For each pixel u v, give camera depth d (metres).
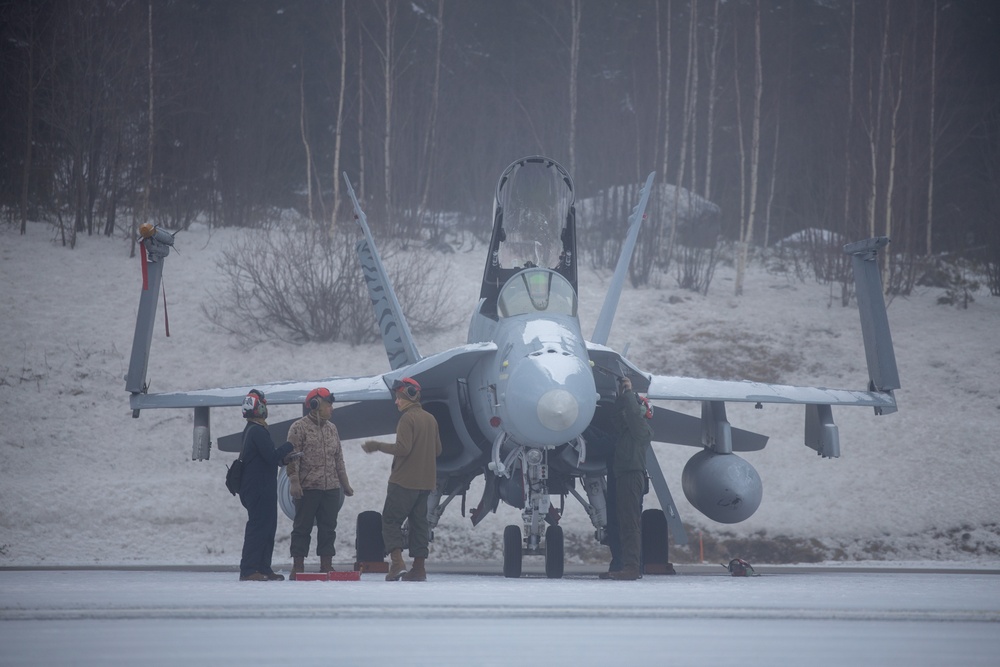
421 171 136.12
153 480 77.69
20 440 82.12
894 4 131.38
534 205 47.62
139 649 15.45
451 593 26.28
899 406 91.56
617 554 43.53
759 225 164.00
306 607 20.86
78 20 122.00
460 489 50.16
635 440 38.66
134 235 116.06
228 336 100.56
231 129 137.25
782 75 163.38
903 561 68.12
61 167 129.88
